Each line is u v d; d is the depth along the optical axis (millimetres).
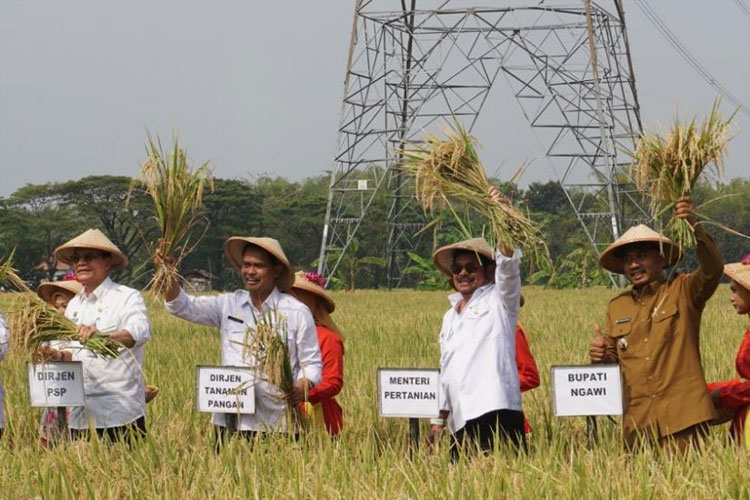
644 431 9305
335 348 10281
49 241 90875
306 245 97812
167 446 9234
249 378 9594
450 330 9742
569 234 86812
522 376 9906
